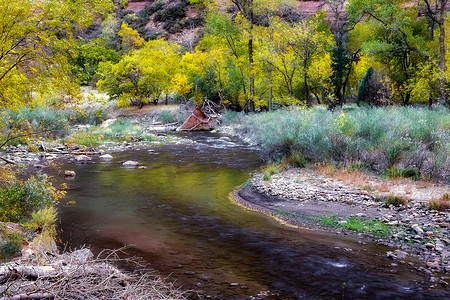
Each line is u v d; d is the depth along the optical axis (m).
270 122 24.44
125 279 4.72
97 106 44.69
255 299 4.83
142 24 101.69
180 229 8.34
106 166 17.80
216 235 7.89
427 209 9.08
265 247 7.06
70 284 4.10
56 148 21.98
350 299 4.79
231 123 41.03
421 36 37.88
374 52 33.22
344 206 9.95
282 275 5.66
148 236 7.82
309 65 36.00
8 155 18.86
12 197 7.91
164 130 41.03
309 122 18.45
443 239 7.03
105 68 54.53
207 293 5.01
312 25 32.28
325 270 5.84
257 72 38.03
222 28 39.53
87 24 7.82
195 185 13.56
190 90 51.94
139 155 21.75
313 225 8.62
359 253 6.64
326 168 14.55
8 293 3.73
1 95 7.30
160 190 12.70
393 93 32.12
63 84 7.77
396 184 11.72
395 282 5.31
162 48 58.31
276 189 12.12
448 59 29.38
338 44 49.78
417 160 13.15
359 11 32.50
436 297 4.80
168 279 5.52
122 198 11.49
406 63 37.78
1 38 7.02
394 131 15.91
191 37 90.56
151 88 54.78
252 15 39.72
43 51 7.44
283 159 16.95
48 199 8.67
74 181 14.15
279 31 33.25
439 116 19.77
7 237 6.03
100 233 8.02
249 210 10.16
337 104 42.28
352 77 46.94
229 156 21.11
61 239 7.56
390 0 31.08
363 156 14.92
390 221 8.47
